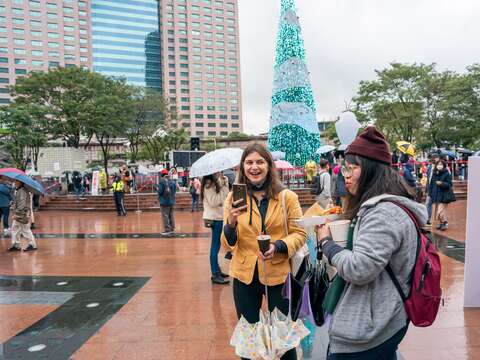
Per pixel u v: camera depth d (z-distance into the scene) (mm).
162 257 7527
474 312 4121
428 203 9508
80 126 33500
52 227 12930
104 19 105062
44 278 6168
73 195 22688
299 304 2148
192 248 8367
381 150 1739
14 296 5227
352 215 1790
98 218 15609
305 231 2586
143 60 110062
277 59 21266
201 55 115375
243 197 2398
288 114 20922
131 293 5227
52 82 32906
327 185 7715
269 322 2371
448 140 30062
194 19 114688
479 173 4168
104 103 33469
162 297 5020
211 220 5512
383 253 1510
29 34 91312
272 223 2553
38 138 30047
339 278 1758
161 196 10367
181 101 113312
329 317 2053
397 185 1703
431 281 1565
